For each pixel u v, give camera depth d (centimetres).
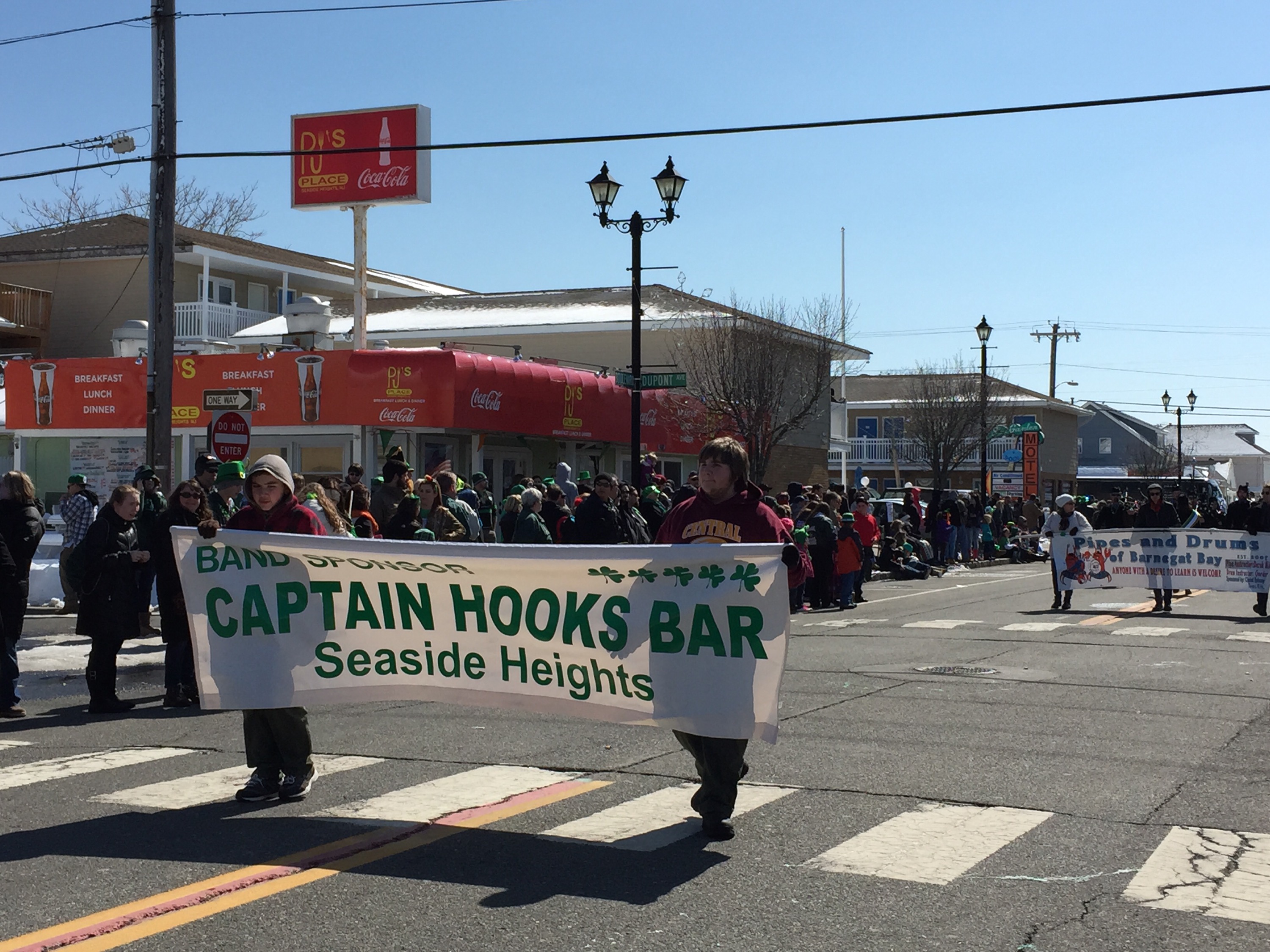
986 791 695
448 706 998
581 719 933
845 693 1054
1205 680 1134
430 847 580
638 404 2012
